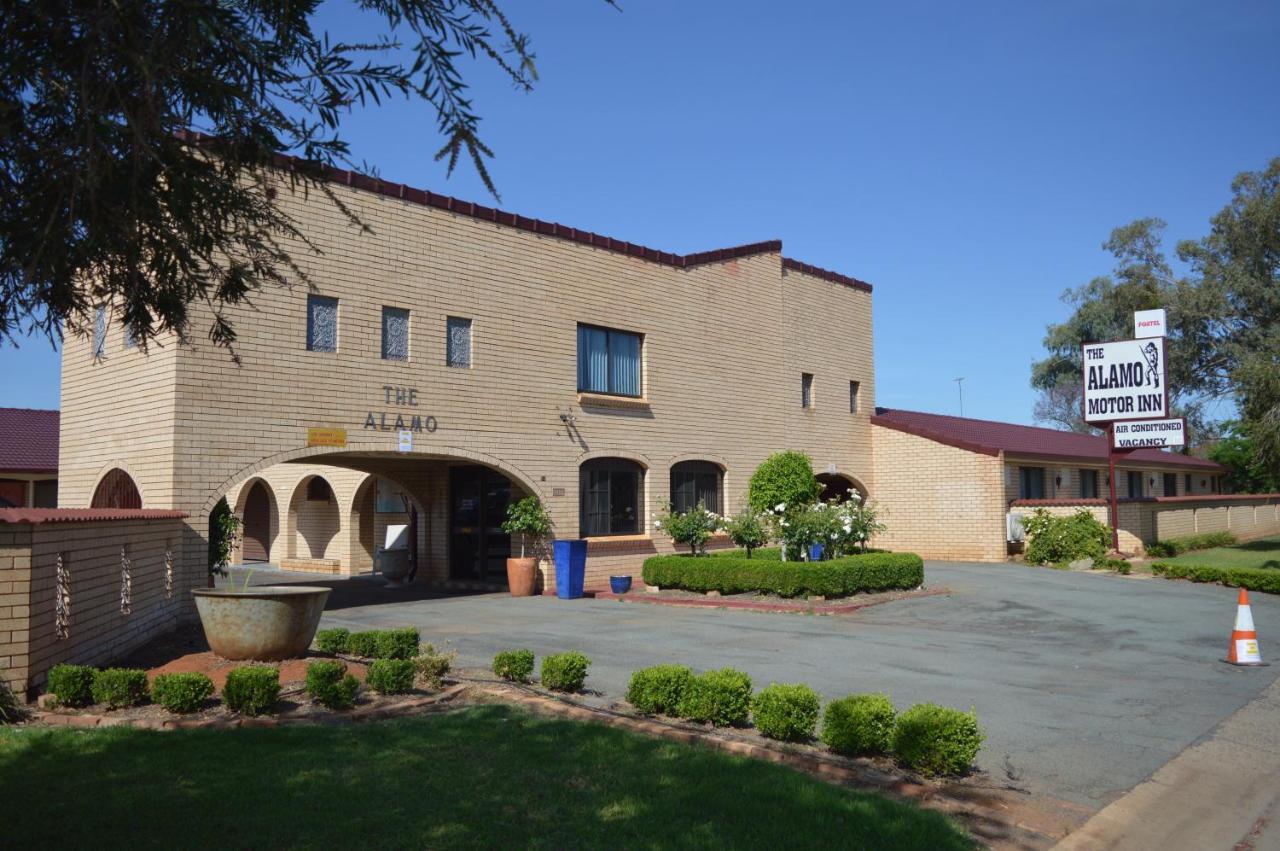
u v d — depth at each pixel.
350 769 6.15
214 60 3.98
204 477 14.05
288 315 15.23
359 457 19.39
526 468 18.89
